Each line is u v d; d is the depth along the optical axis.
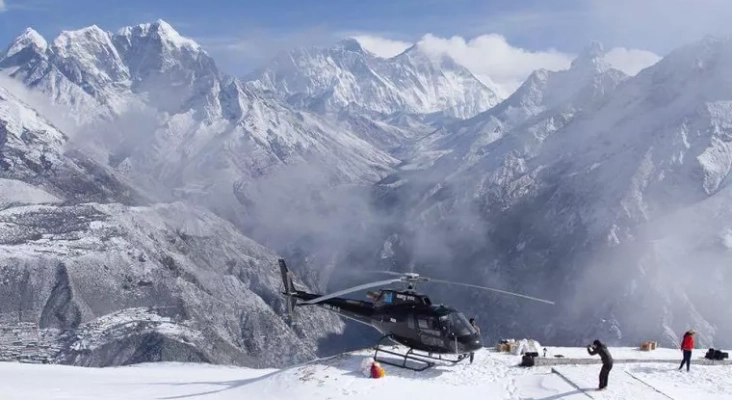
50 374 47.19
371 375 33.69
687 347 35.09
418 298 35.12
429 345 33.84
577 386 31.20
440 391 31.67
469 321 36.03
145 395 36.19
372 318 36.16
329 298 35.78
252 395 34.09
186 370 52.25
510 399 30.41
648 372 34.88
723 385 32.78
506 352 39.03
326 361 36.91
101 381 42.72
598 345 31.03
